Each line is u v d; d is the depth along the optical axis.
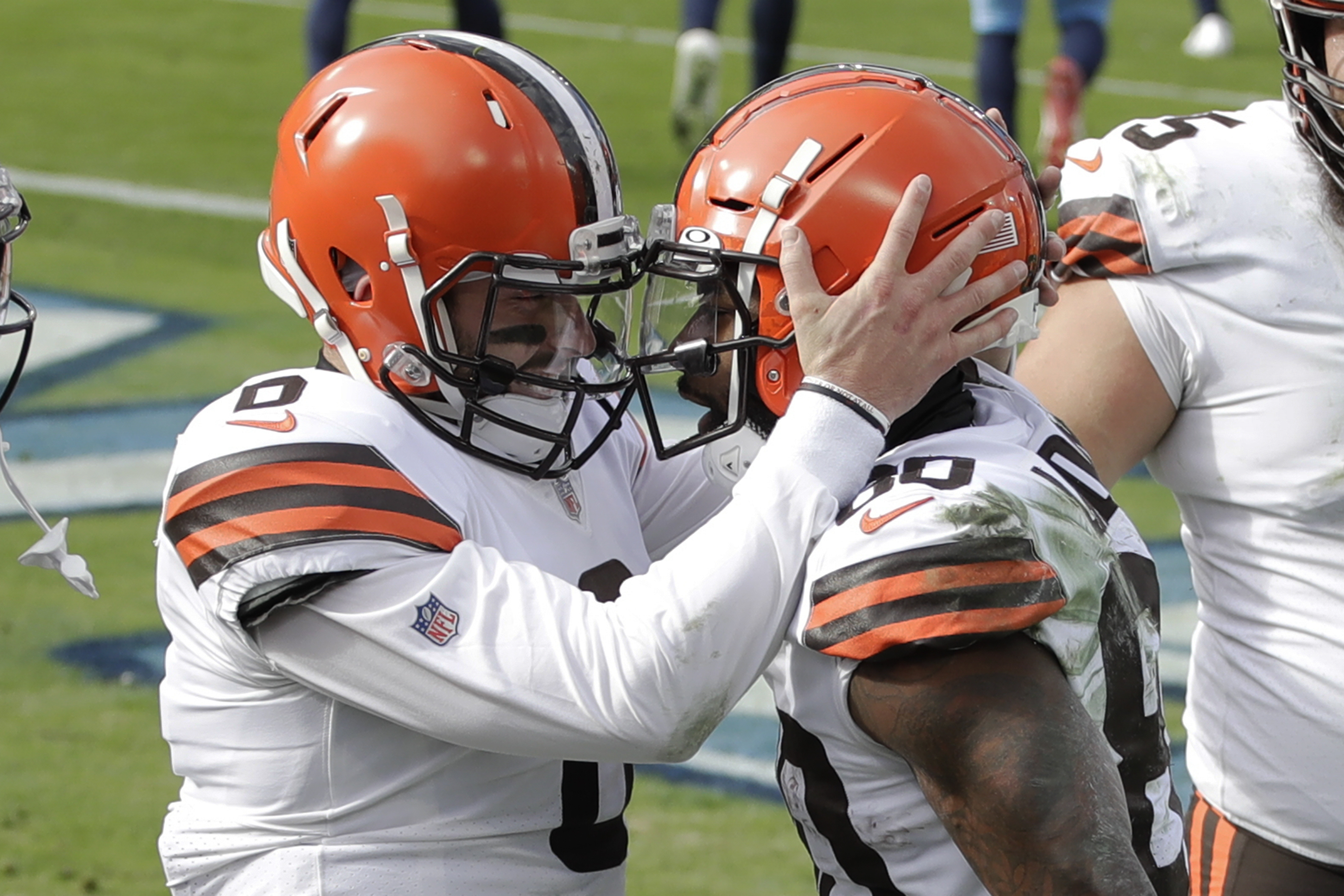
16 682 11.05
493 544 5.17
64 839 9.21
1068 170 6.33
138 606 12.16
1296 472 5.84
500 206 5.11
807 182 5.01
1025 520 4.60
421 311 5.14
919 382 4.90
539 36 33.94
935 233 5.00
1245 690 6.12
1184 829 5.69
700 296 5.23
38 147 24.78
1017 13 19.31
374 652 4.75
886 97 5.14
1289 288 5.75
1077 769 4.27
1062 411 6.04
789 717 4.96
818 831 5.01
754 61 23.55
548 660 4.70
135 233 21.27
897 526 4.57
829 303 4.88
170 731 5.25
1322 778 5.96
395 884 5.00
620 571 5.54
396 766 5.01
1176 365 6.00
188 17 34.56
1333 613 5.88
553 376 5.37
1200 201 5.86
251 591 4.70
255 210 22.42
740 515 4.76
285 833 5.04
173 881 5.28
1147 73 32.66
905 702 4.44
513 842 5.18
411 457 5.02
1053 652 4.54
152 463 14.66
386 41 5.56
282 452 4.84
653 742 4.71
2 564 12.72
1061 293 6.22
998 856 4.31
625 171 23.92
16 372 5.67
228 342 17.72
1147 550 5.26
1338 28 5.50
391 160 5.12
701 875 9.09
